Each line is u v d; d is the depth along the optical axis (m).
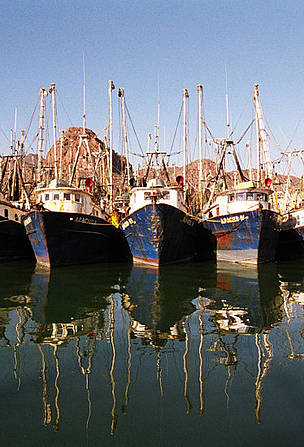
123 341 9.70
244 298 15.05
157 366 8.01
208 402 6.38
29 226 25.56
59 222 24.16
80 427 5.69
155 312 12.75
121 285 18.14
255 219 26.02
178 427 5.64
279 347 9.08
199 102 42.03
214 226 29.72
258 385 6.98
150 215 23.86
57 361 8.36
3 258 29.31
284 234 35.78
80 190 26.75
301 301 14.44
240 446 5.10
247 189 28.62
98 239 27.89
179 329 10.71
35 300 14.73
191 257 30.77
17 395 6.75
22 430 5.60
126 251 30.67
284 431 5.43
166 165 36.72
